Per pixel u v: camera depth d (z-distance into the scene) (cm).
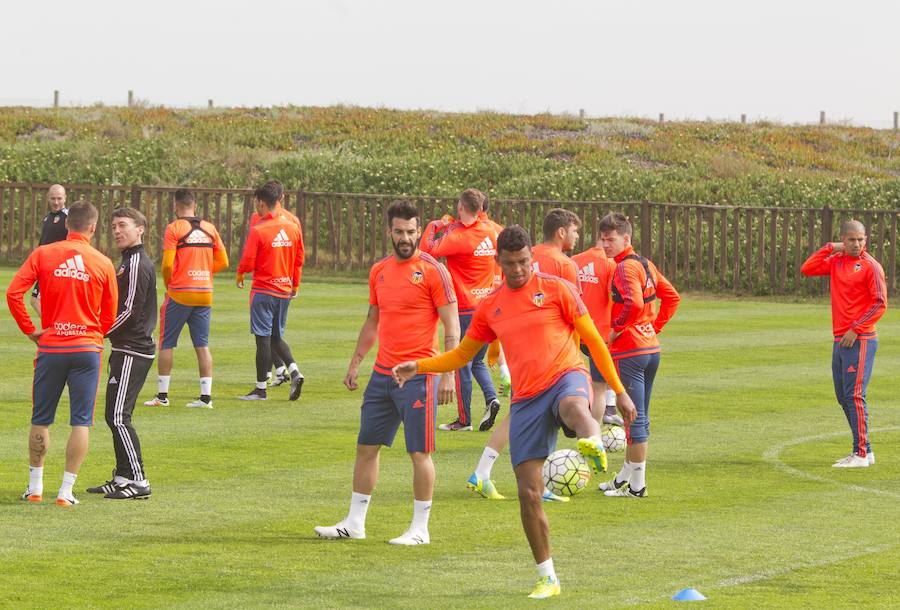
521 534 1051
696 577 915
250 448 1420
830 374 2052
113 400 1168
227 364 2089
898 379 2033
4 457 1337
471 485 1194
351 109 6469
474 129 5762
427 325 1038
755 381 1970
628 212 3747
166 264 1672
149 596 852
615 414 1653
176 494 1188
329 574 916
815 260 1398
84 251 1132
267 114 6281
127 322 1165
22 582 883
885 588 884
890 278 3509
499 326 909
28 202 4322
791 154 5603
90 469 1292
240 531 1048
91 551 974
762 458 1399
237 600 845
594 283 1381
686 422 1620
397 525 1080
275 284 1752
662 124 6275
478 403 1784
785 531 1064
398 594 865
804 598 857
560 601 849
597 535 1049
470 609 830
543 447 881
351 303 3064
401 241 1038
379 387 1032
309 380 1939
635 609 830
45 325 1131
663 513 1136
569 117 6309
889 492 1230
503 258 898
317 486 1229
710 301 3416
